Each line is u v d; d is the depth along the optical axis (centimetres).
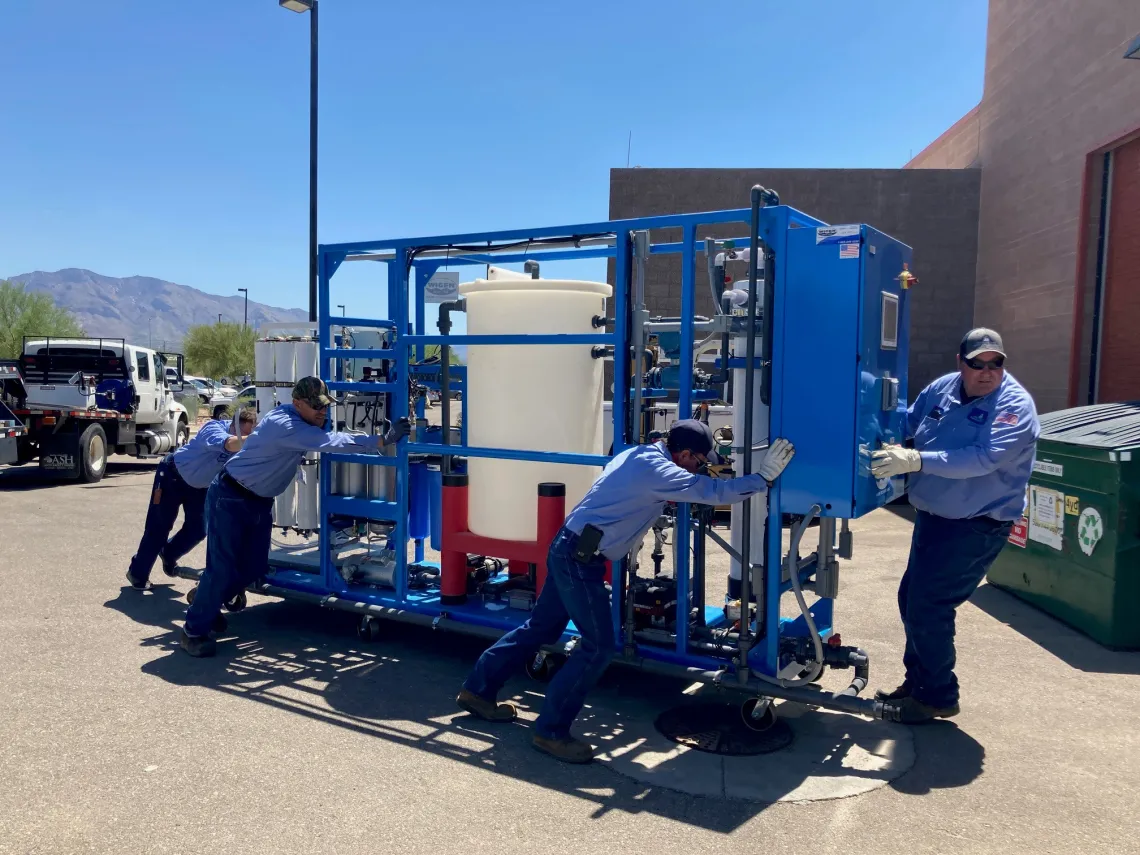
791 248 365
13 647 504
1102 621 518
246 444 489
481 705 399
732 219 382
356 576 550
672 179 1390
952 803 322
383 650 511
